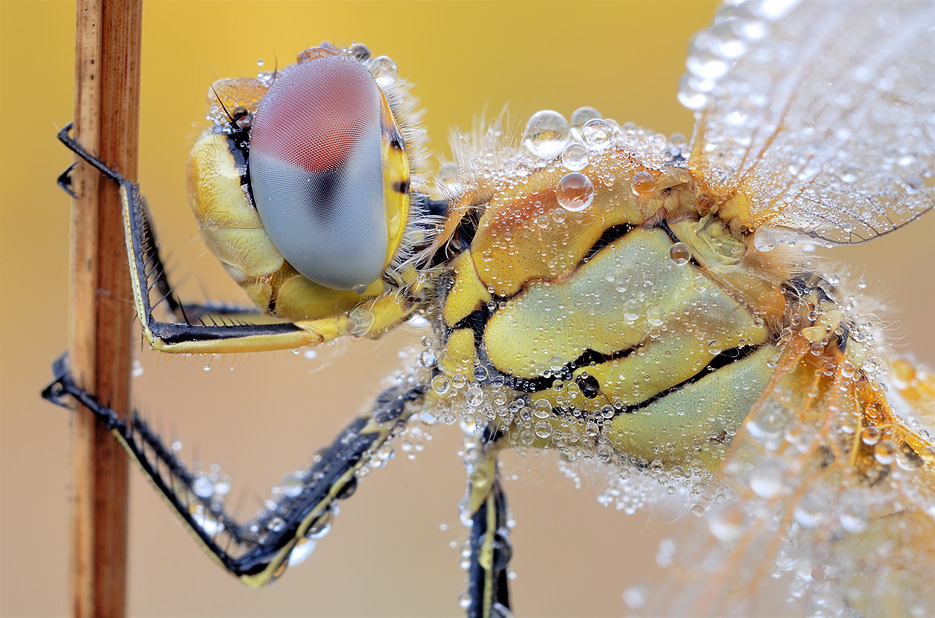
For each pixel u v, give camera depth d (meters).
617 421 0.06
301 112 0.06
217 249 0.06
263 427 0.08
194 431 0.08
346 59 0.06
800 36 0.05
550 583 0.08
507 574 0.06
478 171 0.06
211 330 0.06
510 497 0.08
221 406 0.08
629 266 0.06
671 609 0.05
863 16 0.05
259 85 0.06
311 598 0.08
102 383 0.06
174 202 0.08
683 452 0.06
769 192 0.06
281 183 0.06
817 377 0.06
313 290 0.06
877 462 0.06
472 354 0.06
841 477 0.06
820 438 0.06
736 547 0.05
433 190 0.06
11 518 0.08
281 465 0.08
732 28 0.05
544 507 0.08
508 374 0.06
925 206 0.05
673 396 0.06
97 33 0.06
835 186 0.06
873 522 0.06
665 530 0.08
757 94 0.05
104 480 0.06
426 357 0.06
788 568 0.05
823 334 0.06
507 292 0.06
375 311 0.06
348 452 0.06
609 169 0.06
